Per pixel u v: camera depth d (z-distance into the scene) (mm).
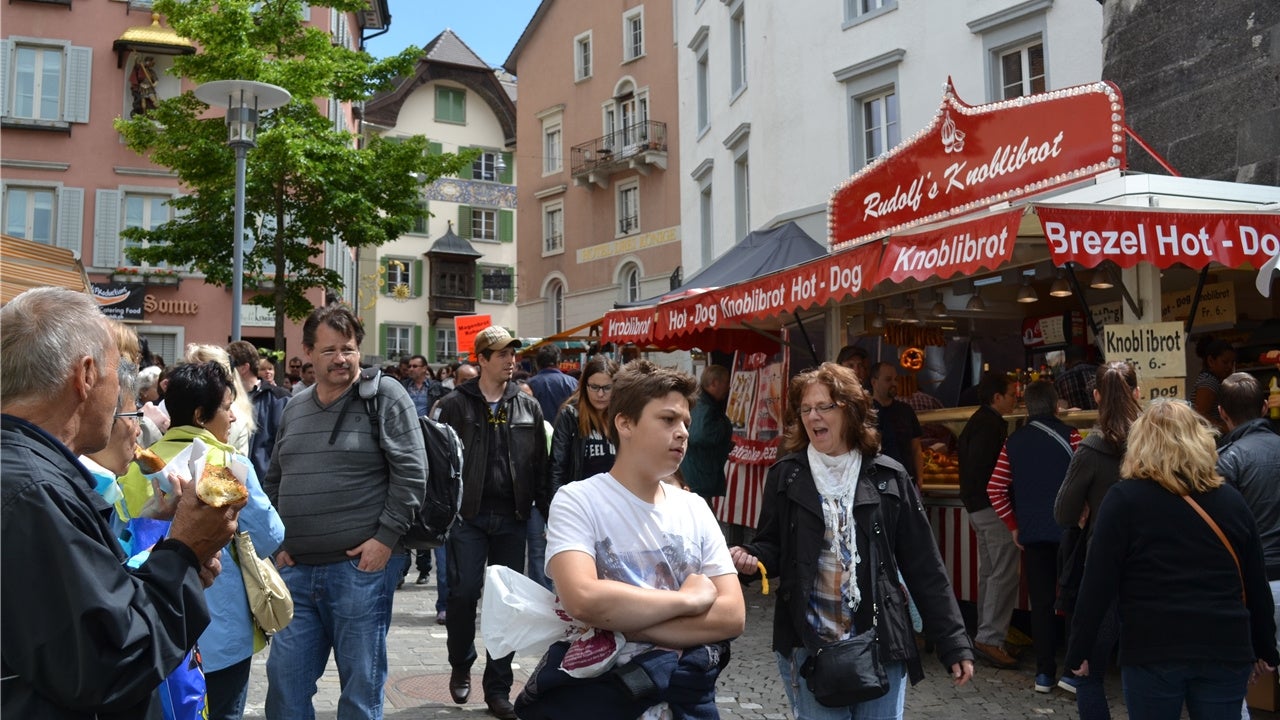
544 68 36219
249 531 3705
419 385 13305
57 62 27516
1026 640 7379
